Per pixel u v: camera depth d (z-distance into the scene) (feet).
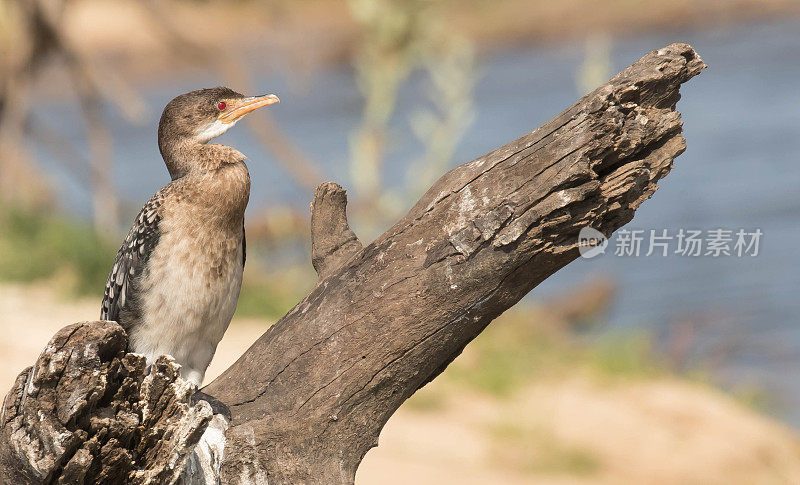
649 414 42.83
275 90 142.10
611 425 40.81
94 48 159.74
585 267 71.67
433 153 45.50
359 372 14.28
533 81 140.15
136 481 11.76
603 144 12.60
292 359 14.48
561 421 40.88
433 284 13.75
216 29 63.52
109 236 51.67
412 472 33.53
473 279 13.55
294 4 156.46
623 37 166.40
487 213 13.23
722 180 85.61
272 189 90.38
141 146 121.90
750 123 105.91
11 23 55.31
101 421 11.23
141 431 11.71
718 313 58.59
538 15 174.19
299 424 14.39
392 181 78.95
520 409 41.52
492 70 152.76
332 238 15.98
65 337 10.98
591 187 12.68
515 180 13.11
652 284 65.62
